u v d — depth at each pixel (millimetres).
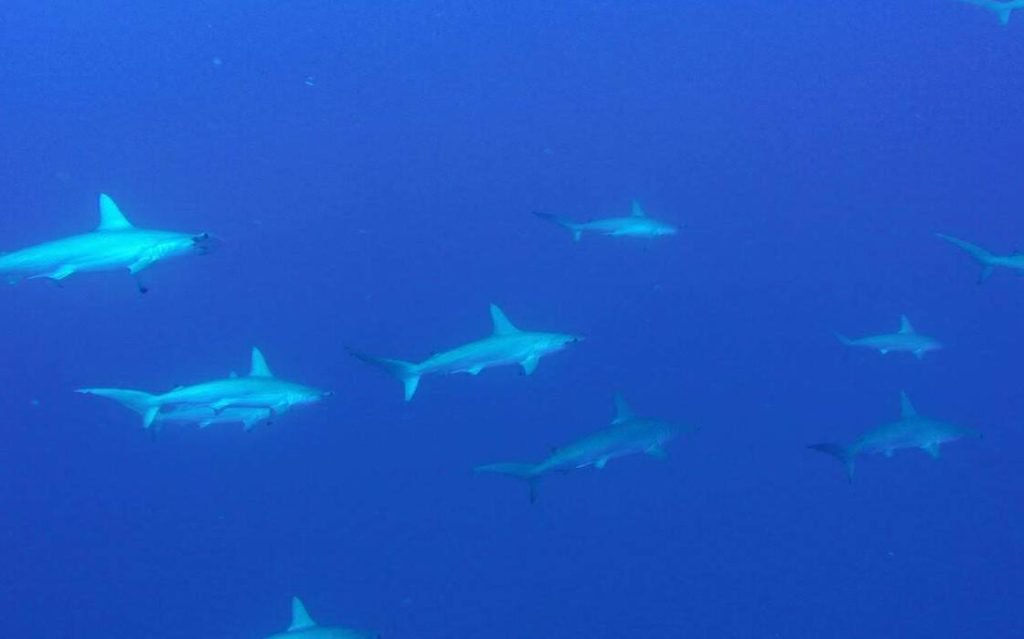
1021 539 25188
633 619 21344
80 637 26031
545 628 21000
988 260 15133
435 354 11422
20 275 9859
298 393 11219
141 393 10711
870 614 21969
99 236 9945
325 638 10633
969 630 21516
